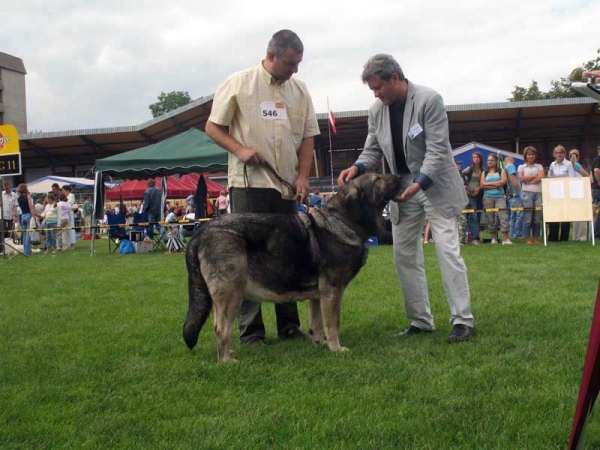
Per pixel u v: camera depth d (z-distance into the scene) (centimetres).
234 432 296
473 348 434
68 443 290
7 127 1421
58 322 591
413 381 364
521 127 3203
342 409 322
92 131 3378
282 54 475
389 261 1034
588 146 3356
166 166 1416
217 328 431
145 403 344
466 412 309
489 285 712
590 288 664
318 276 443
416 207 493
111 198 2681
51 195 1769
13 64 7475
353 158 3722
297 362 420
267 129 495
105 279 937
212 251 426
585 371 235
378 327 533
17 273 1071
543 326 491
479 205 1327
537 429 282
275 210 508
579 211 1180
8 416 326
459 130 3275
